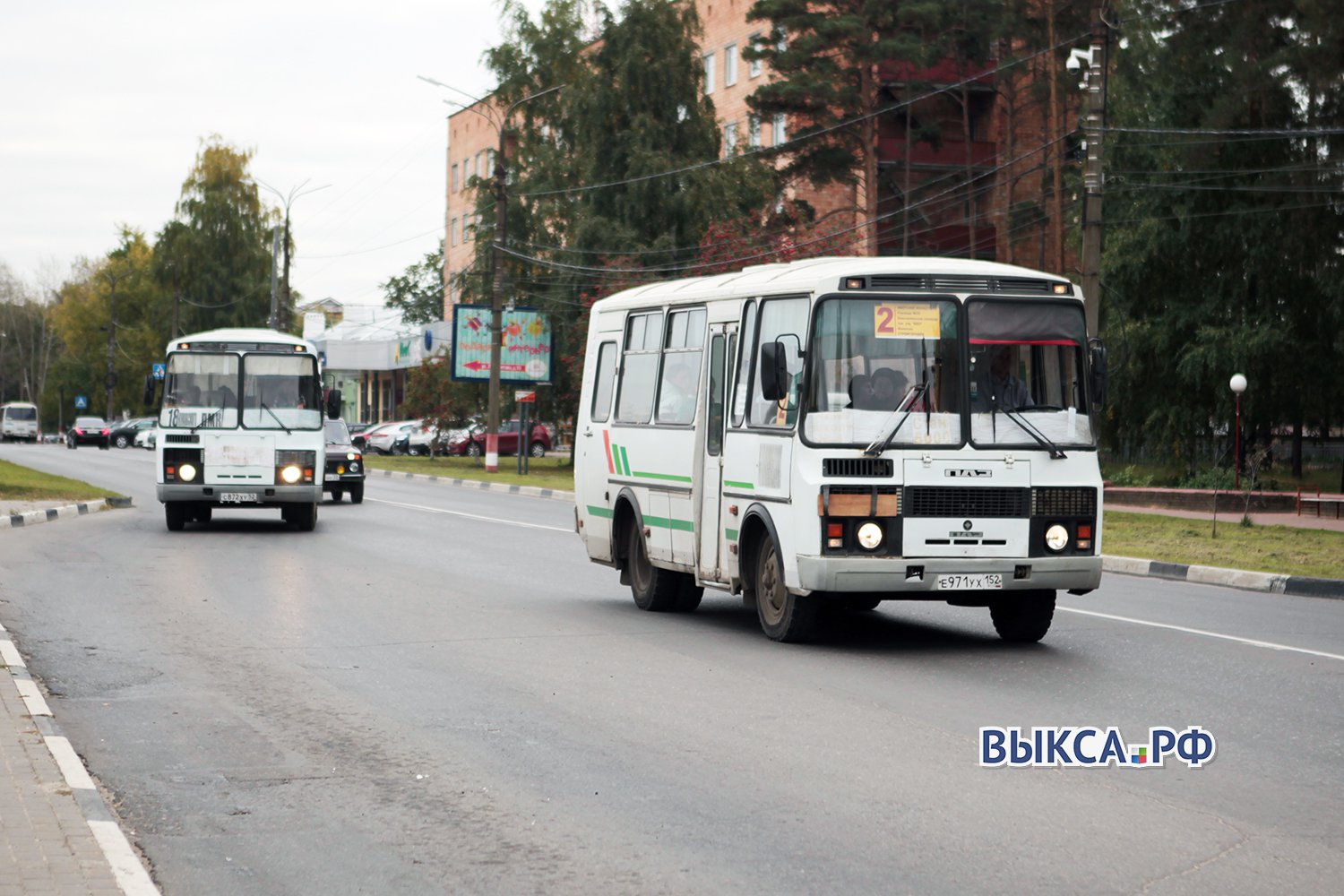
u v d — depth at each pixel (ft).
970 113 243.40
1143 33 153.79
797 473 44.21
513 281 221.25
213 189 349.00
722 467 49.75
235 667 41.81
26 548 78.89
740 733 32.76
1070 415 45.42
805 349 44.50
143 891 20.01
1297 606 60.85
